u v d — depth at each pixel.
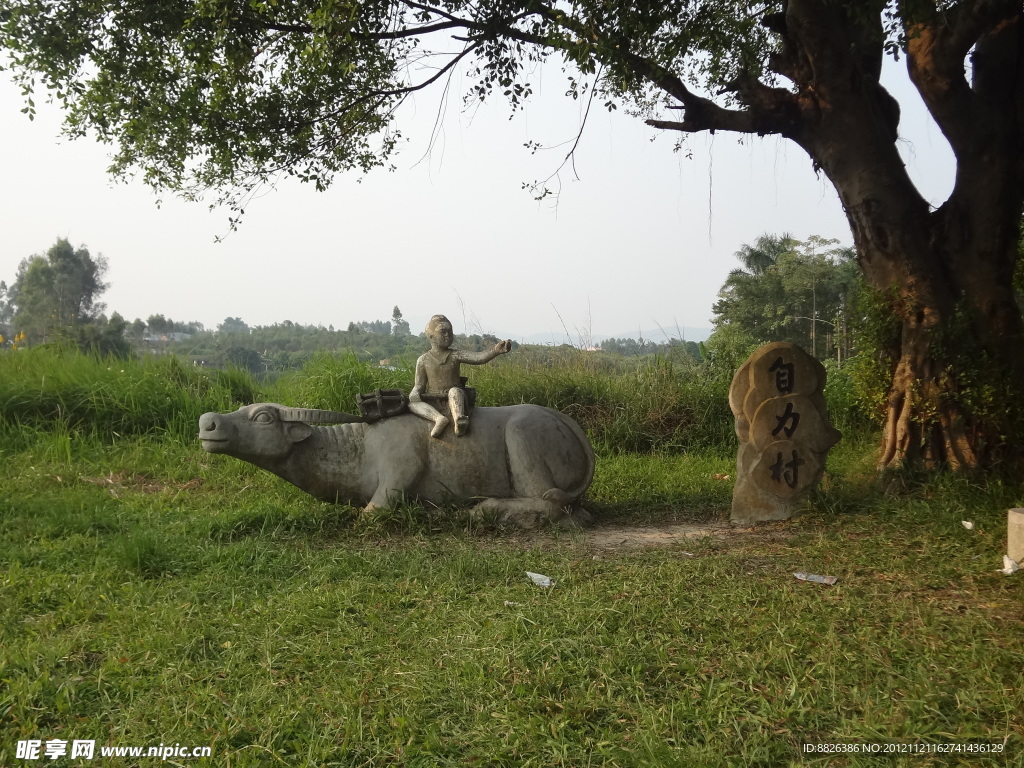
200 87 8.83
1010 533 5.55
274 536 6.38
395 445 6.92
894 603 4.82
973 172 8.15
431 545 6.23
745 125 8.59
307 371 11.96
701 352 13.09
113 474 8.88
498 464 7.03
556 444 7.13
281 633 4.35
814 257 26.55
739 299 26.81
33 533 6.25
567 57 7.36
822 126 8.31
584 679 3.80
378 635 4.34
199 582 5.20
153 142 9.26
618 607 4.69
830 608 4.71
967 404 7.69
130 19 8.23
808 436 7.38
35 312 33.66
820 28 7.83
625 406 12.12
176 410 10.71
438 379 7.08
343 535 6.55
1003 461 7.66
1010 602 4.88
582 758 3.19
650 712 3.49
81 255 35.62
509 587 5.15
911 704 3.53
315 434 6.98
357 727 3.36
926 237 8.23
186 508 7.50
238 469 9.16
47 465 8.92
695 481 9.29
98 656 4.05
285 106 9.61
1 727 3.37
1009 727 3.39
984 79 8.23
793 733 3.40
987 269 8.09
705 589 5.10
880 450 8.38
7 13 8.00
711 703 3.58
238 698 3.58
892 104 9.07
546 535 6.70
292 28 8.56
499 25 8.12
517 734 3.33
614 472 9.80
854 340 8.73
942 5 8.08
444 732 3.38
